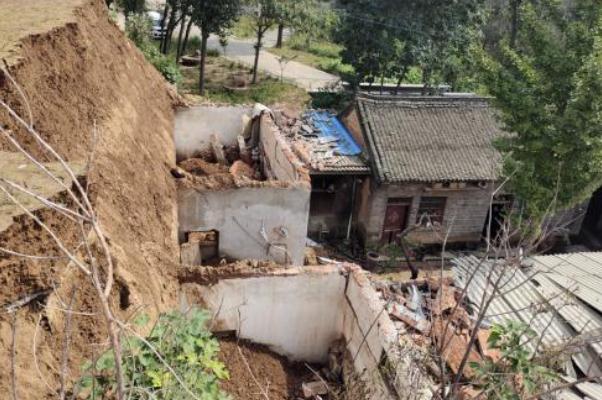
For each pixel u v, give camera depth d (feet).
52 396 15.39
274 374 28.58
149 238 27.71
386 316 25.11
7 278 15.12
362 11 85.97
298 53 132.57
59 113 27.14
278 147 44.27
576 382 16.17
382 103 59.21
